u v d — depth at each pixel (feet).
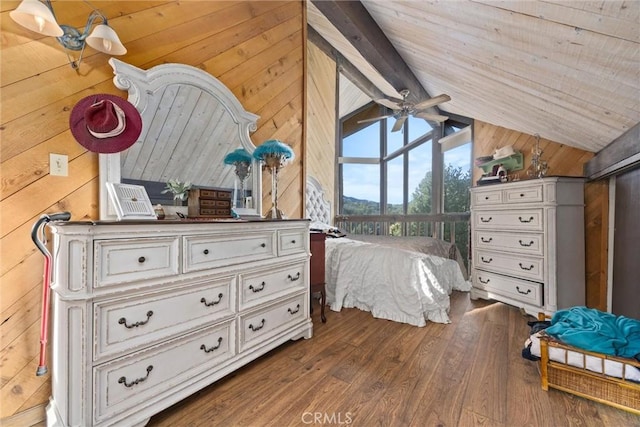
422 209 16.70
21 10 4.05
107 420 4.08
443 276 10.28
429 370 6.02
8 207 4.61
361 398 5.15
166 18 6.50
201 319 5.24
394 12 7.62
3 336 4.54
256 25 8.41
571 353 5.19
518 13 4.38
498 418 4.65
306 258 7.61
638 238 7.41
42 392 4.76
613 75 4.60
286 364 6.28
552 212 8.44
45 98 4.93
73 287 3.89
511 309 9.74
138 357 4.42
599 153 8.47
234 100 7.67
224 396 5.23
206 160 7.18
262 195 8.65
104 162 5.50
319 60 16.10
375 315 9.10
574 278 8.70
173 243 4.86
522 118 9.44
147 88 6.08
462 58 7.45
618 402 4.81
